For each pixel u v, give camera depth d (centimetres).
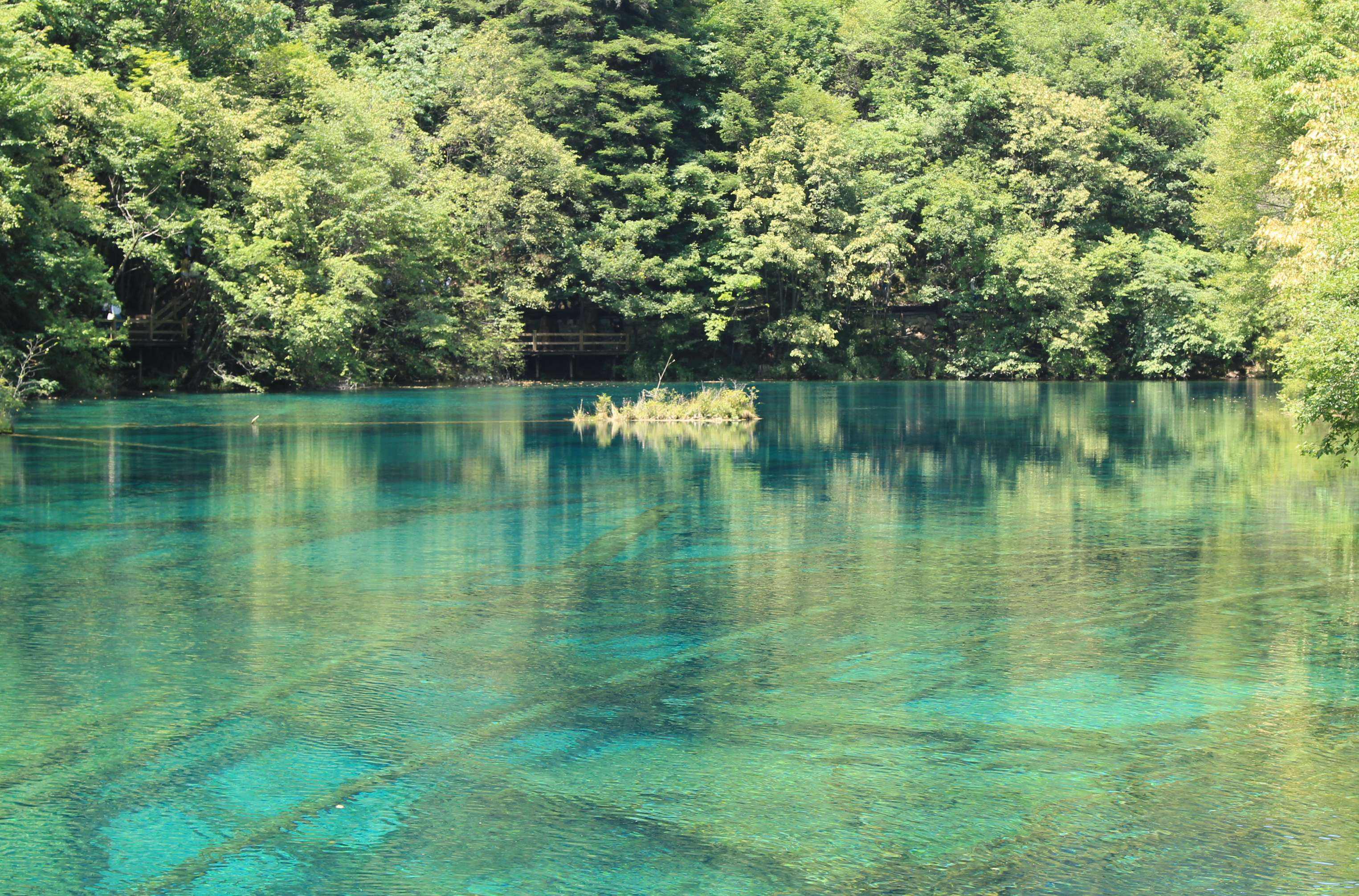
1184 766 622
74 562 1145
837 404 3916
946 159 6662
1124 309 6166
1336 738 661
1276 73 3189
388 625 906
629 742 655
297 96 4891
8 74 3300
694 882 496
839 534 1318
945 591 1030
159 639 862
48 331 3428
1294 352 1427
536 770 616
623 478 1828
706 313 6012
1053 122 6188
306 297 4162
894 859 516
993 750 645
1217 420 3142
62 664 798
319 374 4522
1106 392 4803
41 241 3366
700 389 4881
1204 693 744
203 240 4016
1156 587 1044
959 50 6944
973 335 6381
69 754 634
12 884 495
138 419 2945
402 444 2375
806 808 570
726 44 6259
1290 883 495
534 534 1312
